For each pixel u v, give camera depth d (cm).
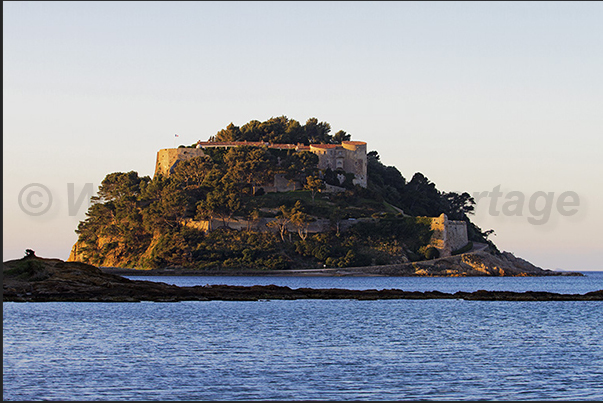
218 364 10331
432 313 18025
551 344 12700
